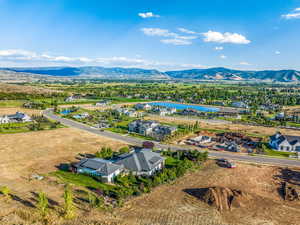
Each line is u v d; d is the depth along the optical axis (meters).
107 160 74.81
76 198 54.97
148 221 47.16
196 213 50.50
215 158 85.50
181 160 83.12
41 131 118.25
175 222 47.06
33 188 59.03
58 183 62.22
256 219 48.88
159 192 59.53
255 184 65.00
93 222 46.38
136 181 66.00
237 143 105.38
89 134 115.75
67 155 84.69
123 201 54.62
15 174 67.19
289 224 47.31
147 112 191.12
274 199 57.25
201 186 63.16
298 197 57.69
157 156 77.62
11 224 45.09
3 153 84.31
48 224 45.50
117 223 46.16
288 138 98.50
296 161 83.81
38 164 75.44
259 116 172.75
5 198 53.56
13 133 112.69
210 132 124.50
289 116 173.12
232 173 72.12
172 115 179.75
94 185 62.31
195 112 183.25
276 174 71.94
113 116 165.12
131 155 74.69
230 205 53.28
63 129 124.12
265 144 104.19
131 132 121.69
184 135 118.62
